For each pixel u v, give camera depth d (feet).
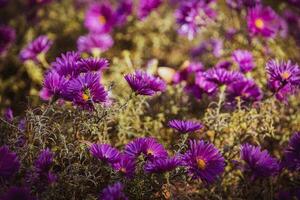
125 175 2.28
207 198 2.63
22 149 2.38
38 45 3.36
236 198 2.64
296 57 3.70
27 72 3.72
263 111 2.75
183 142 2.41
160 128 2.90
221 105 2.78
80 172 2.47
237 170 2.68
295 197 2.54
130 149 2.34
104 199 2.15
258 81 3.19
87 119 2.51
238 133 2.75
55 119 2.54
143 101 2.81
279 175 2.70
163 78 3.16
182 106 3.13
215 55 3.74
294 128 2.95
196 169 2.27
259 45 3.58
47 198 2.22
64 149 2.41
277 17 3.49
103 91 2.33
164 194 2.40
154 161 2.25
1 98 3.57
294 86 2.75
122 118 2.76
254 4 3.58
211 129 2.77
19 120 2.83
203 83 2.91
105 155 2.27
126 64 3.63
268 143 2.89
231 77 2.68
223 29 3.85
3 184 2.21
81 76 2.32
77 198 2.40
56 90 2.36
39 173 2.25
